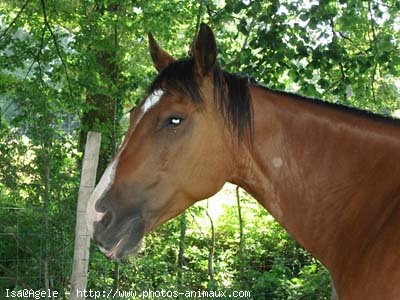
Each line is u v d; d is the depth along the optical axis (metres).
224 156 2.23
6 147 5.87
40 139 5.95
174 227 7.63
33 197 5.94
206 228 8.94
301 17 4.90
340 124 2.26
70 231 5.92
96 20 8.14
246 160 2.27
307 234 2.29
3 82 7.28
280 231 8.56
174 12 8.26
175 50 9.07
